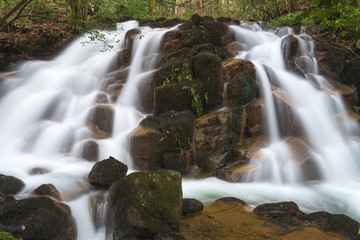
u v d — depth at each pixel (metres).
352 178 6.45
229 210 4.71
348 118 7.74
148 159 6.20
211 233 4.04
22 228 3.33
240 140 6.82
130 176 3.99
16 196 4.14
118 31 11.16
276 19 11.33
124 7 14.73
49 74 9.09
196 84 6.93
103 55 9.66
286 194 5.53
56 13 11.96
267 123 7.03
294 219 4.32
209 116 6.77
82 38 10.46
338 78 9.18
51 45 10.75
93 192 4.69
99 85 8.73
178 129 6.34
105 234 3.99
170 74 7.12
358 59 8.98
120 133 7.04
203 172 6.45
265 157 6.16
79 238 3.96
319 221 4.20
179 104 6.94
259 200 5.22
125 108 7.67
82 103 7.74
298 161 6.16
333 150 6.77
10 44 10.12
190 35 8.48
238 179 5.91
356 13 5.43
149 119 6.67
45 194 4.23
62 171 5.45
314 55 9.36
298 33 10.50
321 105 7.65
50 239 3.47
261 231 4.10
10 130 7.22
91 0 12.44
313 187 5.92
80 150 6.32
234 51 9.10
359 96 8.93
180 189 4.18
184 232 4.05
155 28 10.69
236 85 6.99
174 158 6.28
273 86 7.77
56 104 7.72
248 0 13.66
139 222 3.64
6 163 5.77
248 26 10.59
